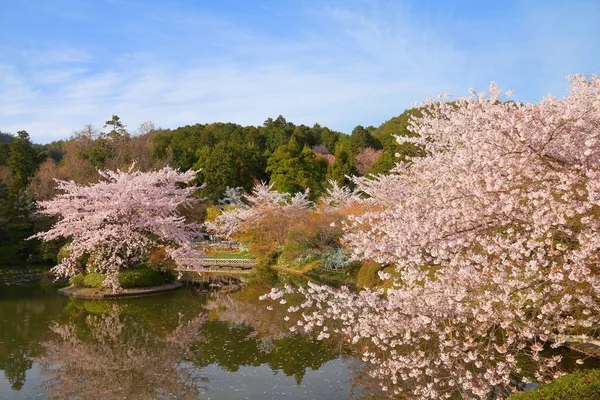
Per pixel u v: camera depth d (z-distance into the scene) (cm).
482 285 648
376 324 765
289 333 1248
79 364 1019
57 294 1847
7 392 859
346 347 1093
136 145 4262
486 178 607
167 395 837
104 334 1267
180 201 2108
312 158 4459
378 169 3020
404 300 730
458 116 792
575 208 596
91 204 1961
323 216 2383
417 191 844
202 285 2106
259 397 823
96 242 1827
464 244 650
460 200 668
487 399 711
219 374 945
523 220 618
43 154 4419
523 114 646
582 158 604
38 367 998
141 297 1805
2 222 2772
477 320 690
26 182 3659
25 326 1352
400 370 858
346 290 801
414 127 1016
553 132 598
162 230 1952
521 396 529
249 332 1270
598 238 543
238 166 4619
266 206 2928
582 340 822
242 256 3109
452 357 756
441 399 715
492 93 738
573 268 556
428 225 635
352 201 2344
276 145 6016
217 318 1452
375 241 732
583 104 651
